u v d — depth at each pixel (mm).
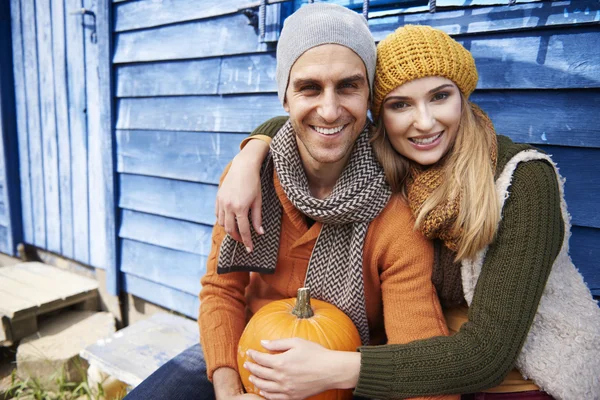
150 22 2299
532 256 987
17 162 3414
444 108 1066
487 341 996
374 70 1147
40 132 3170
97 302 2955
